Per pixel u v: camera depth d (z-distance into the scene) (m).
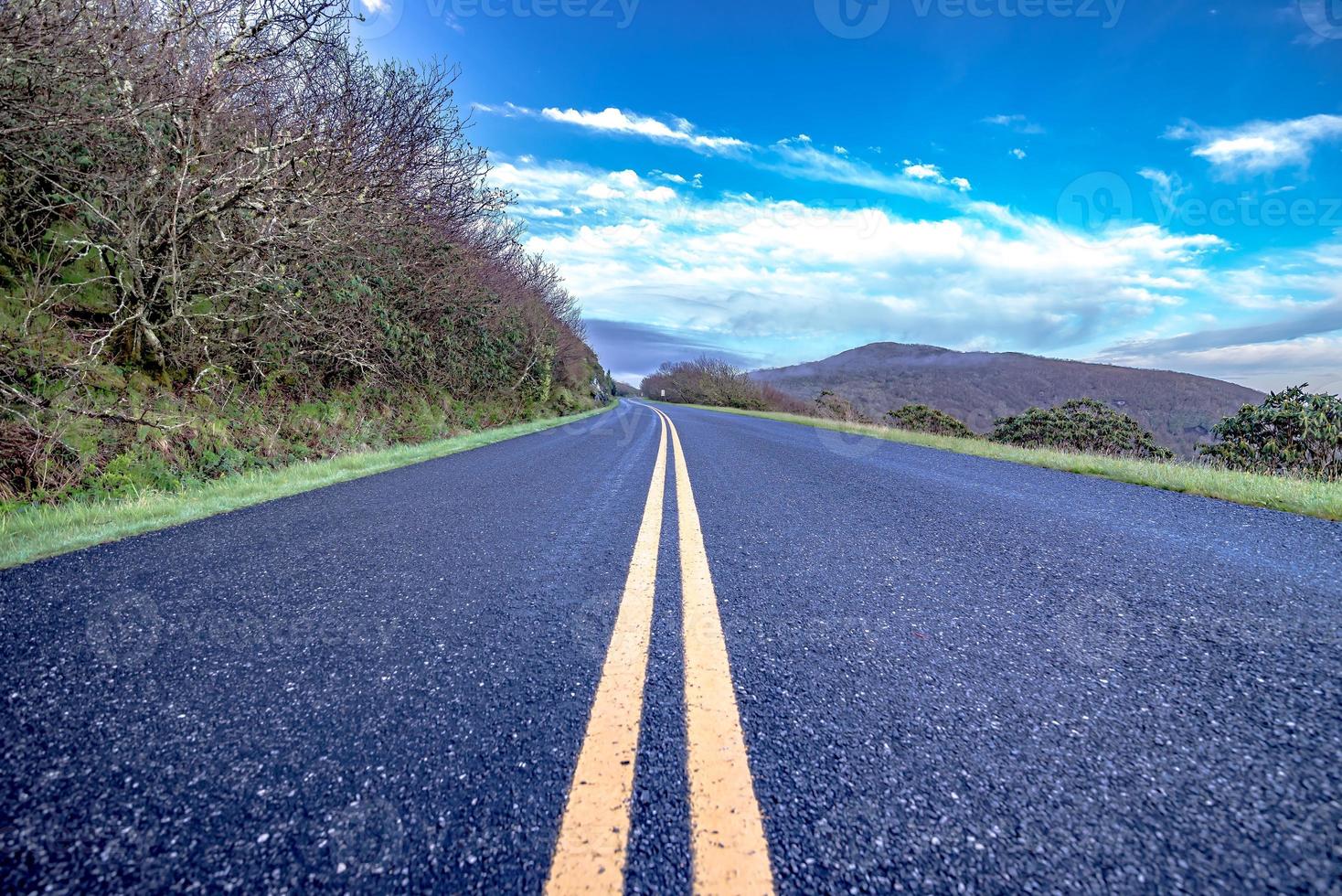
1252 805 0.97
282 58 6.57
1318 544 2.88
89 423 5.24
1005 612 1.93
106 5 5.13
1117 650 1.62
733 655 1.59
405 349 10.92
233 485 4.93
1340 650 1.62
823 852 0.88
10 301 5.26
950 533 3.11
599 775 1.06
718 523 3.36
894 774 1.06
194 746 1.14
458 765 1.09
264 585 2.21
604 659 1.57
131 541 2.90
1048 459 6.65
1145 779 1.04
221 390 7.13
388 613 1.93
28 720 1.23
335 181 7.23
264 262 6.94
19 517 3.70
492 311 15.18
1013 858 0.87
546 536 3.04
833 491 4.53
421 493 4.39
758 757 1.12
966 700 1.34
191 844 0.89
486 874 0.84
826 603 2.02
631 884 0.82
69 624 1.81
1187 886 0.81
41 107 4.82
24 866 0.84
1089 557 2.64
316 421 8.43
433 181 9.83
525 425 13.79
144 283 6.18
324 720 1.25
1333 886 0.81
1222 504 4.04
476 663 1.54
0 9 4.30
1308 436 7.09
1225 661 1.54
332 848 0.88
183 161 6.02
